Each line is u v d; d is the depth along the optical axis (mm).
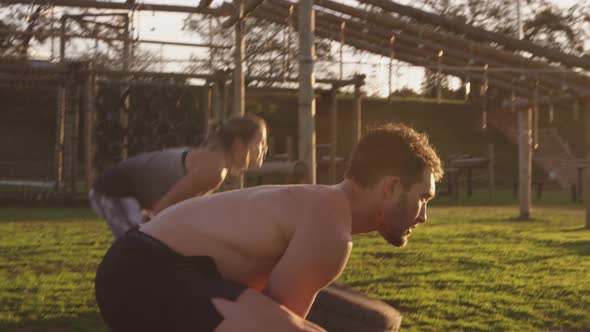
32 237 10453
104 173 4227
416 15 10281
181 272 1818
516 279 6898
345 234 1814
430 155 1943
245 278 1892
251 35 13117
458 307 5500
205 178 3861
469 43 11242
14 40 15984
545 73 12039
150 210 4125
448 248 9461
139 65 17203
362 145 1945
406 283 6566
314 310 3174
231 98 18781
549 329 4867
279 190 1921
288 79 11922
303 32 7766
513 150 35875
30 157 32688
